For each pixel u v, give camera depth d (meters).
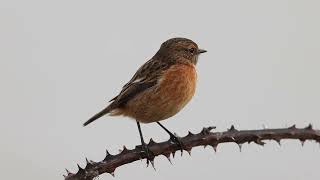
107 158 6.45
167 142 6.89
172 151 6.91
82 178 6.13
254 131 6.32
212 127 6.57
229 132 6.46
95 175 6.18
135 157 6.71
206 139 6.53
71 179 6.11
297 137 6.17
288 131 6.19
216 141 6.53
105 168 6.34
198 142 6.66
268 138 6.29
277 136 6.23
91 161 6.24
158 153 6.86
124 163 6.57
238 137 6.38
